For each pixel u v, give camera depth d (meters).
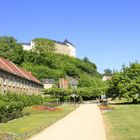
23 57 139.12
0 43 131.75
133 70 80.31
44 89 105.56
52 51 183.50
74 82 141.88
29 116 42.78
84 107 69.56
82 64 184.88
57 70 151.00
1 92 55.88
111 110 55.47
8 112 37.69
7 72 59.53
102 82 152.25
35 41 179.38
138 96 79.00
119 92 80.25
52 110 52.25
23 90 73.19
